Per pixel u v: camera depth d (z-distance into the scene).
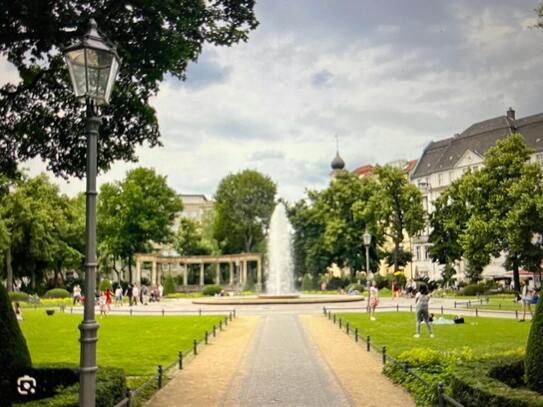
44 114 16.53
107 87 6.94
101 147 17.11
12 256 64.88
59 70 15.83
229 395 12.26
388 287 71.69
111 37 13.92
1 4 12.23
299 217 84.94
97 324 6.36
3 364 10.00
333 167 108.56
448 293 61.09
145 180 78.94
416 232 68.44
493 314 33.94
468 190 57.41
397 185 67.31
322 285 76.12
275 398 11.90
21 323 31.92
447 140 98.44
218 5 15.76
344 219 75.25
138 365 16.39
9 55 15.02
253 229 94.19
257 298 50.41
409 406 10.94
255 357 17.89
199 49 15.94
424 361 13.28
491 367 9.93
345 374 14.55
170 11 13.71
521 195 52.38
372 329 25.39
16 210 61.00
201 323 30.50
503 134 85.38
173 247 97.12
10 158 16.77
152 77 15.09
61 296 63.28
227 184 93.38
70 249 69.69
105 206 78.38
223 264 98.69
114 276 109.06
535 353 9.08
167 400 11.80
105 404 8.93
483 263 55.09
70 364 10.90
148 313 40.22
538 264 51.81
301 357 17.75
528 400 7.45
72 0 13.07
